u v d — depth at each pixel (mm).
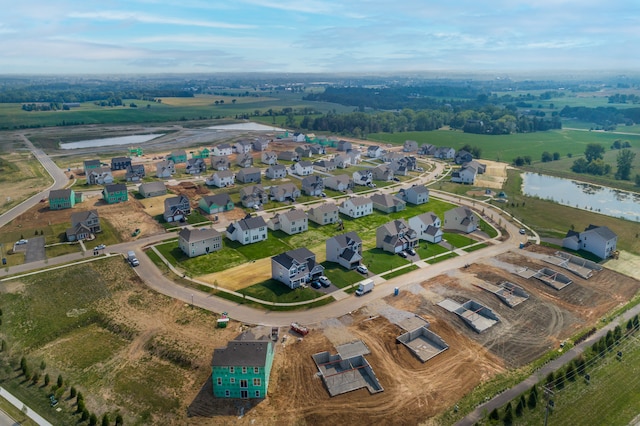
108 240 122750
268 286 98875
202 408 64312
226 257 113938
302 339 79812
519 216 150500
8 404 64688
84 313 88000
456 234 133000
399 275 105438
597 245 116688
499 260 114375
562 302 94312
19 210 147500
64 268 104688
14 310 88062
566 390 68438
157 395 66875
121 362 74375
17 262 107938
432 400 66125
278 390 67750
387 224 122812
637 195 185250
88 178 181250
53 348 78125
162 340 79188
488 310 88875
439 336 81250
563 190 192625
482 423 61844
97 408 64312
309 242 125188
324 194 173125
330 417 62750
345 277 103500
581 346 79625
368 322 85500
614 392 68438
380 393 67438
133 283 99312
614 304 94000
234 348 67438
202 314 87500
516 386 69188
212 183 185000
